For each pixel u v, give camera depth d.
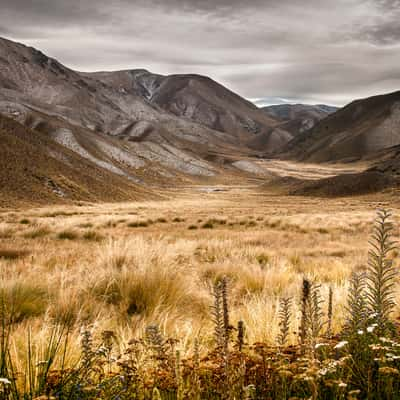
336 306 4.62
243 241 17.55
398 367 2.31
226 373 2.15
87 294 5.79
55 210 49.12
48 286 6.14
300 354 2.54
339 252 14.38
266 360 2.53
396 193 107.38
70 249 12.66
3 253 11.46
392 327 2.58
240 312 4.95
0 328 3.85
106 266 8.22
